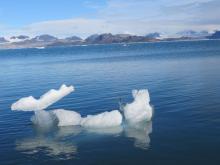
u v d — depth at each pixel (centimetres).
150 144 1722
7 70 7469
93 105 2744
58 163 1544
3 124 2280
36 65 8731
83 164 1520
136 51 15175
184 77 4209
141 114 2134
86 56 12625
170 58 8156
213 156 1521
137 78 4434
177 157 1533
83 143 1806
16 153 1694
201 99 2712
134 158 1555
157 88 3431
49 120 2272
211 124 1991
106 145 1752
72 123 2173
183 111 2339
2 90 4012
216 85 3381
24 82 4775
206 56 8012
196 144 1675
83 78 4834
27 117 2458
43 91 3822
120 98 2995
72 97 3120
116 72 5466
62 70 6575
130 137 1855
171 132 1888
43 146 1789
